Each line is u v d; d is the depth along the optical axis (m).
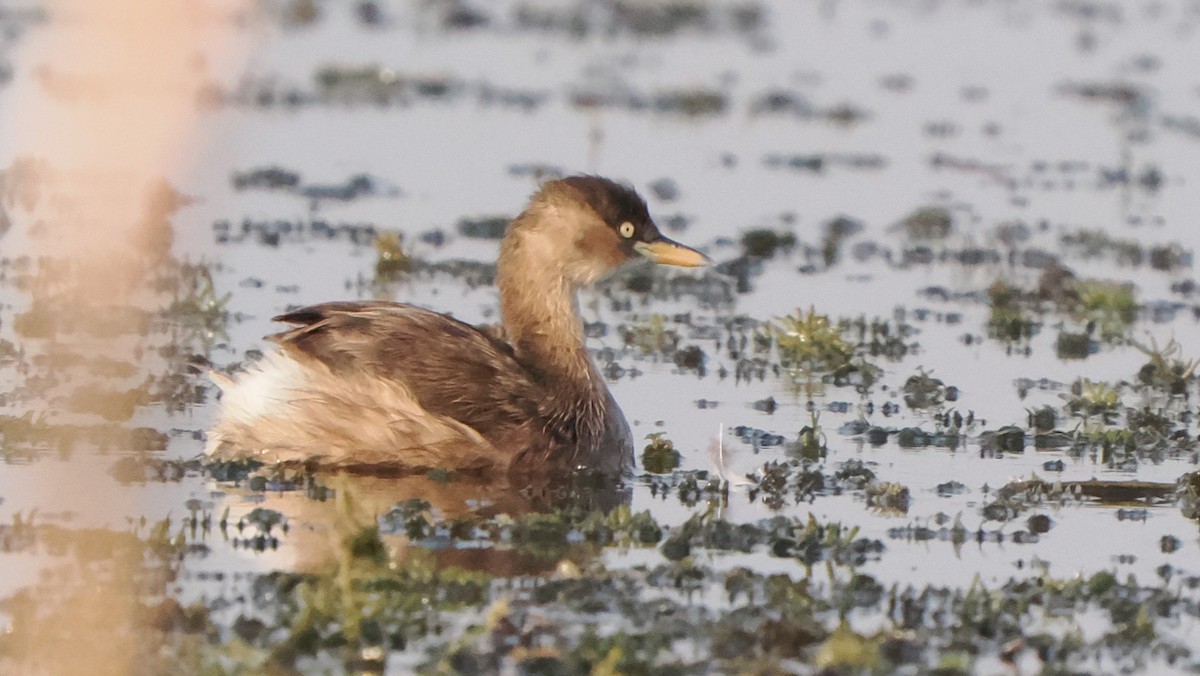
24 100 23.44
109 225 19.41
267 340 13.10
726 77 30.11
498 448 13.01
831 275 19.30
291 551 10.87
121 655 9.22
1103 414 14.59
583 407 13.47
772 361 15.98
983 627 9.96
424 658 9.30
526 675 9.09
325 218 20.72
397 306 13.43
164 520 11.26
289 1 32.44
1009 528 11.86
